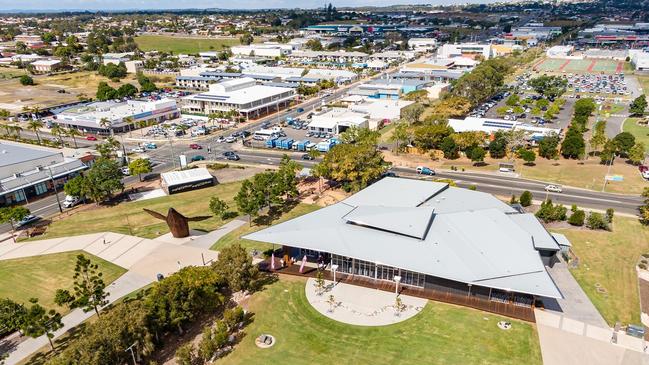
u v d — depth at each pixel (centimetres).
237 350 6500
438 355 6272
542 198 11650
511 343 6450
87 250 9681
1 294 8112
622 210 10800
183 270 7131
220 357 6369
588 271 8250
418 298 7556
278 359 6306
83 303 6881
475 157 14050
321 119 19050
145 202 12244
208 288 6944
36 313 6397
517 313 7081
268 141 16862
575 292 7619
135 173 13412
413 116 18350
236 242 9762
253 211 10162
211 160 15625
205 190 12962
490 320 6950
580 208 10969
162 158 16012
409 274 7819
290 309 7388
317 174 12269
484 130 16762
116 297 7875
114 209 11856
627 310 7162
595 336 6575
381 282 8038
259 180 11062
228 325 6756
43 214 11788
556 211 10106
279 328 6950
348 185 12106
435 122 17000
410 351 6366
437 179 12712
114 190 12538
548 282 6925
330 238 8356
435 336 6644
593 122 18788
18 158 13625
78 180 11938
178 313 6644
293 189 11575
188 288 6794
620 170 13425
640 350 6297
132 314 6147
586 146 15588
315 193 12350
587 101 18675
